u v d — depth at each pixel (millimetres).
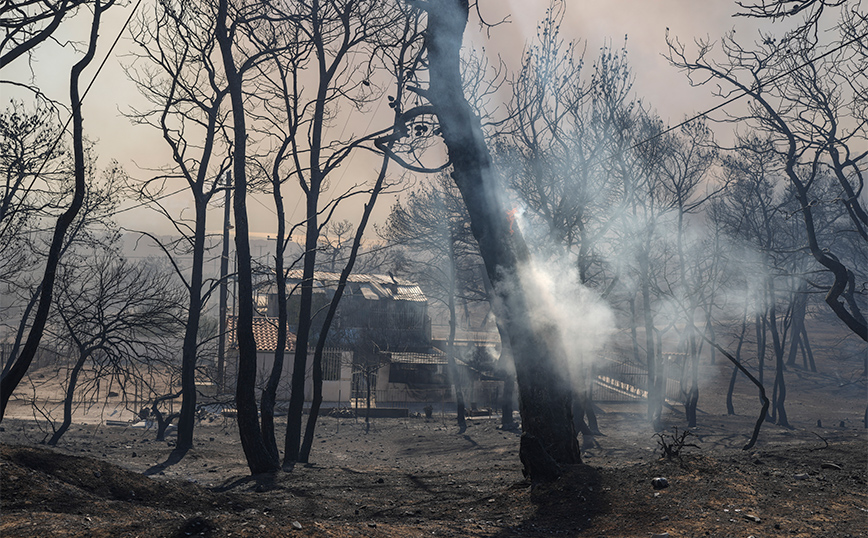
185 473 14797
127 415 34781
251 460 14688
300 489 11617
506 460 20312
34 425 26297
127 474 9906
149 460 16828
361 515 9281
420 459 22578
